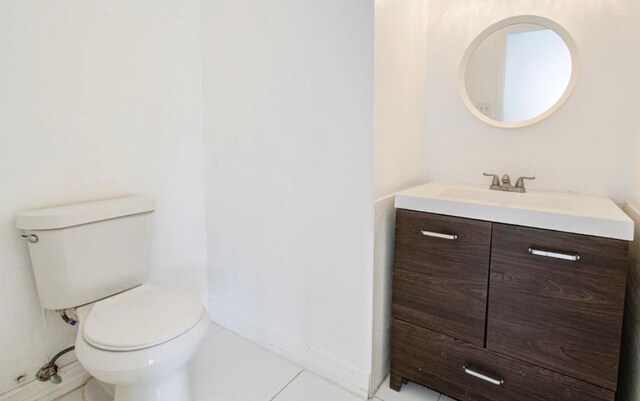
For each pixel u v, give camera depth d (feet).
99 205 5.05
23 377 5.01
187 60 6.44
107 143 5.60
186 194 6.72
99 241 4.97
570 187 5.28
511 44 5.46
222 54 6.18
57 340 5.28
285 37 5.29
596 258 3.74
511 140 5.61
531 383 4.26
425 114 6.26
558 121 5.25
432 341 4.90
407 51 5.46
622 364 4.46
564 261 3.89
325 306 5.48
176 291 5.13
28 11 4.68
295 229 5.64
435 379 4.95
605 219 3.65
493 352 4.45
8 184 4.68
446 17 5.88
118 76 5.64
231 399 5.16
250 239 6.31
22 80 4.69
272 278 6.10
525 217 4.05
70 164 5.22
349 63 4.71
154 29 5.98
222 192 6.61
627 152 4.87
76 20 5.13
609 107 4.91
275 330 6.22
